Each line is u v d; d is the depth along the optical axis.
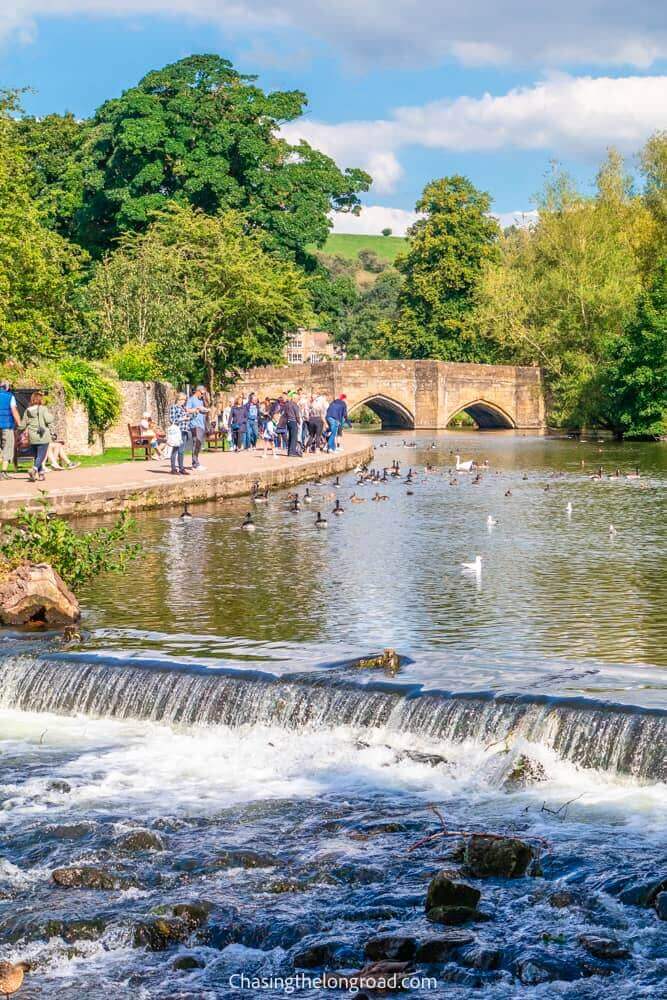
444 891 9.38
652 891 9.39
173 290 62.03
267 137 85.31
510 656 15.09
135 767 12.63
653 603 18.84
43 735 13.64
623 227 86.94
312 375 90.19
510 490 38.25
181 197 81.00
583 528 28.77
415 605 18.84
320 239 85.31
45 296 43.94
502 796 11.52
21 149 44.84
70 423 42.16
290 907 9.53
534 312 88.19
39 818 11.37
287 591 20.11
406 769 12.20
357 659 14.55
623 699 12.30
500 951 8.70
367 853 10.42
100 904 9.67
